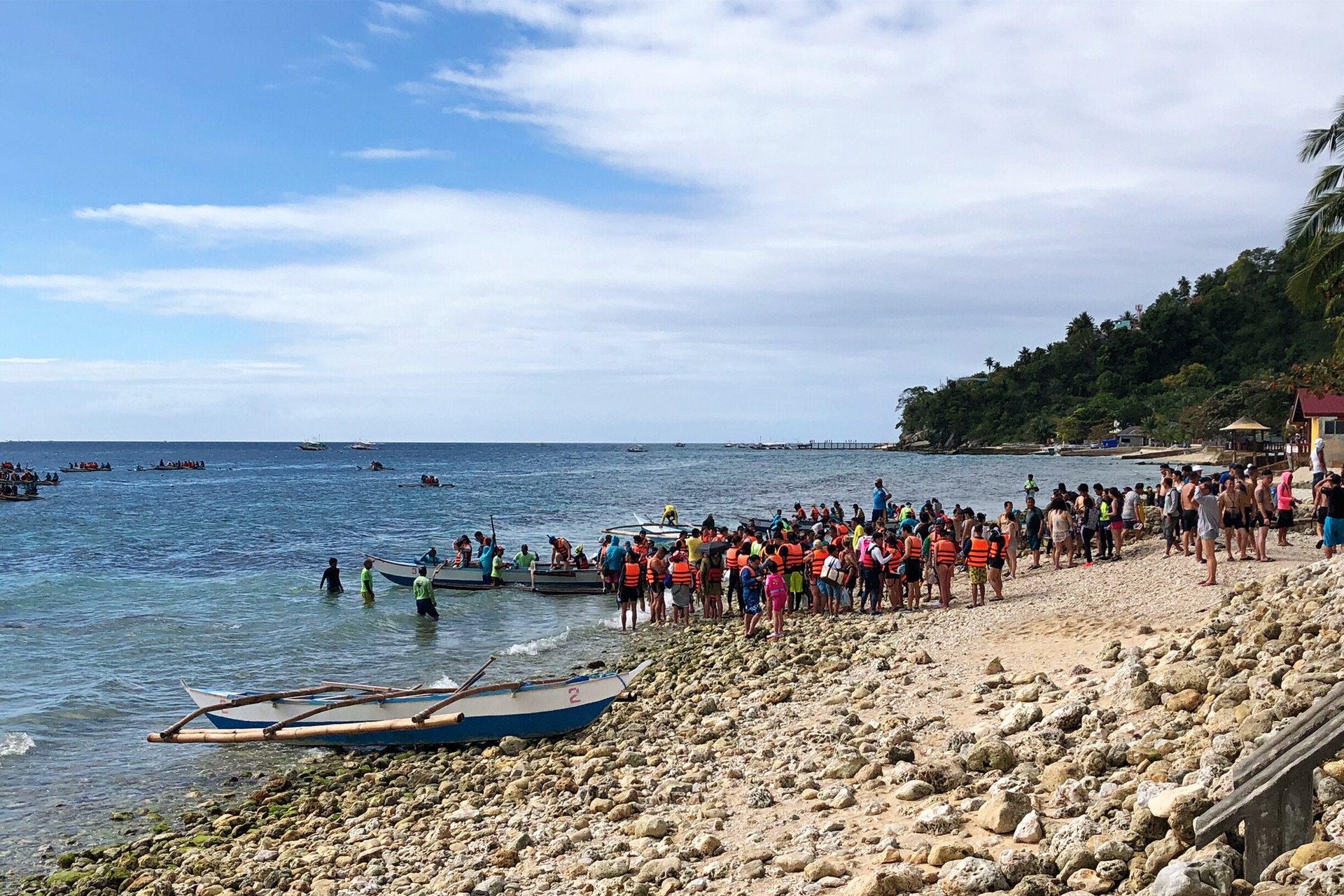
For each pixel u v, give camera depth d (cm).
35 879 1080
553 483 9662
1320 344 15688
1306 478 3962
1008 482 8438
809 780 1019
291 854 1087
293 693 1535
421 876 946
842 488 8200
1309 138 2361
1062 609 1798
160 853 1145
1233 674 999
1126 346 17462
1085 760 862
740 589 2278
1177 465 9025
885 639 1839
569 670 2036
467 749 1503
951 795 887
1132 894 604
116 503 7225
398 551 4272
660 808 1032
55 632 2425
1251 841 579
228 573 3516
